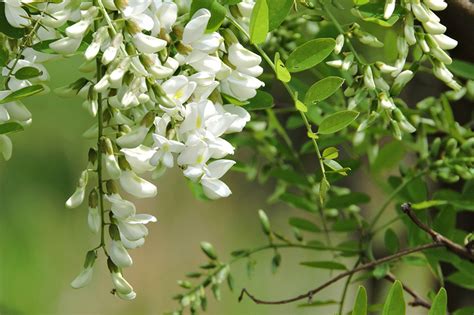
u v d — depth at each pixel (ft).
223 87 3.69
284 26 4.43
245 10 3.71
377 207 5.95
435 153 4.38
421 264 4.37
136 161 3.63
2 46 3.66
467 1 4.18
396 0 3.80
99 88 3.54
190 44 3.62
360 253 4.48
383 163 4.55
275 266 4.47
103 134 3.69
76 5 3.61
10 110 3.67
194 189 4.44
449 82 3.82
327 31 4.19
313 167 5.22
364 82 3.82
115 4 3.57
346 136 4.57
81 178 3.66
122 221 3.67
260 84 3.69
